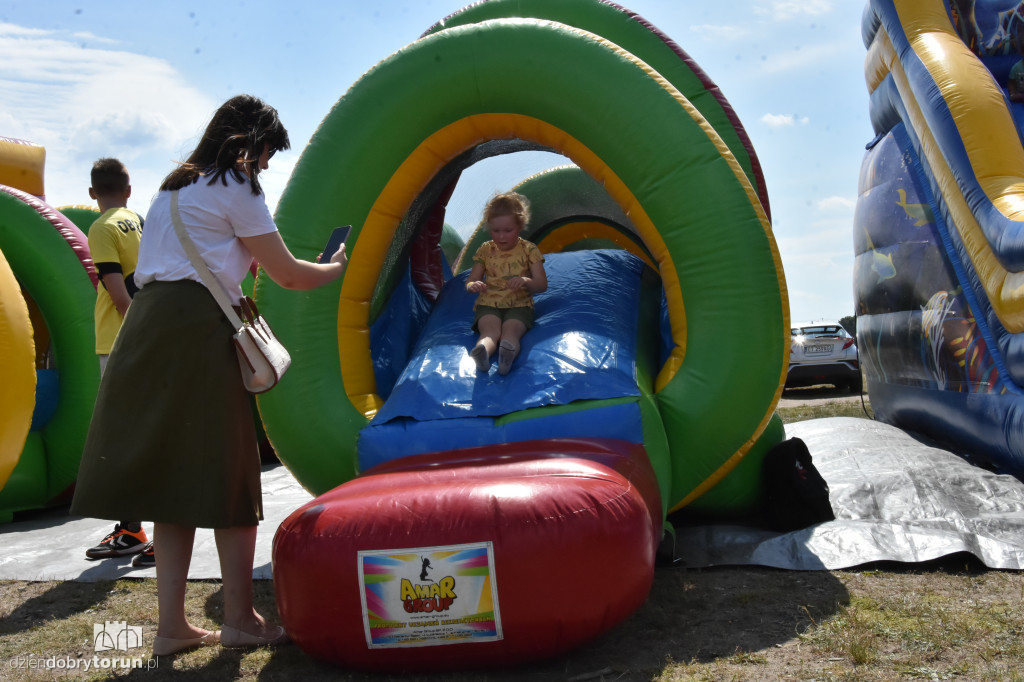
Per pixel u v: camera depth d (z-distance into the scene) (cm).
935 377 624
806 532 400
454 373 384
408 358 461
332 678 266
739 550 392
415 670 264
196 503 272
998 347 560
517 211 411
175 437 273
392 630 253
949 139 583
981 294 582
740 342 371
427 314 507
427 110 416
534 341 394
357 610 253
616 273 468
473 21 541
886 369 711
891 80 694
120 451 270
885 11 682
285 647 295
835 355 1295
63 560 441
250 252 295
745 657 269
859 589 335
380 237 427
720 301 375
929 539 378
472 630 253
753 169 514
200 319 276
